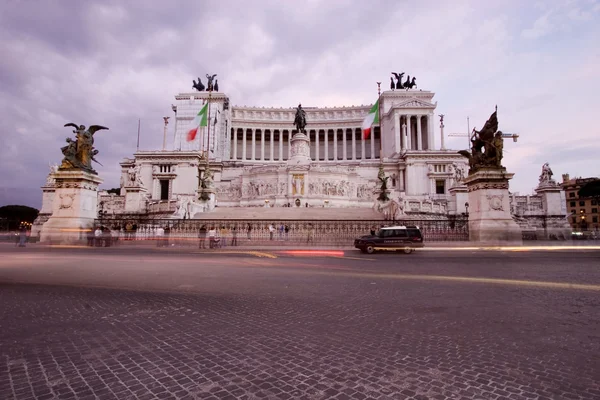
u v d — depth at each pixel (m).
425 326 6.53
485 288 10.13
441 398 3.90
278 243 27.02
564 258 18.42
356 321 6.89
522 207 51.03
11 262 16.36
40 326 6.54
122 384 4.28
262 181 64.38
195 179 76.31
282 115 108.25
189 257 19.42
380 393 4.04
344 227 27.59
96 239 26.42
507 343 5.60
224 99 96.94
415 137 100.06
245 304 8.30
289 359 5.05
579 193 51.47
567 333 6.07
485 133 25.28
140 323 6.77
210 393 4.06
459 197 47.69
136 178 48.88
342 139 112.94
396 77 108.19
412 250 23.33
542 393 3.98
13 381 4.31
